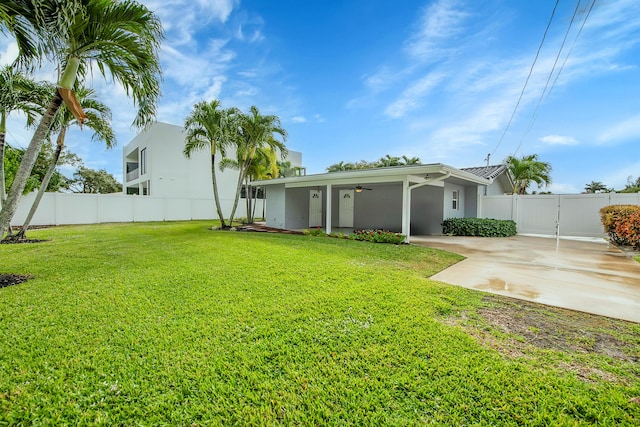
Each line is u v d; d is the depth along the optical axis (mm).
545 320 3396
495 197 14258
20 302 3883
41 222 15234
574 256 7535
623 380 2305
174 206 20344
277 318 3391
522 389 2184
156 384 2252
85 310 3623
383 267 5895
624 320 3398
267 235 11344
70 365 2479
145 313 3539
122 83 5473
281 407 2033
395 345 2785
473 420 1903
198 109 12602
